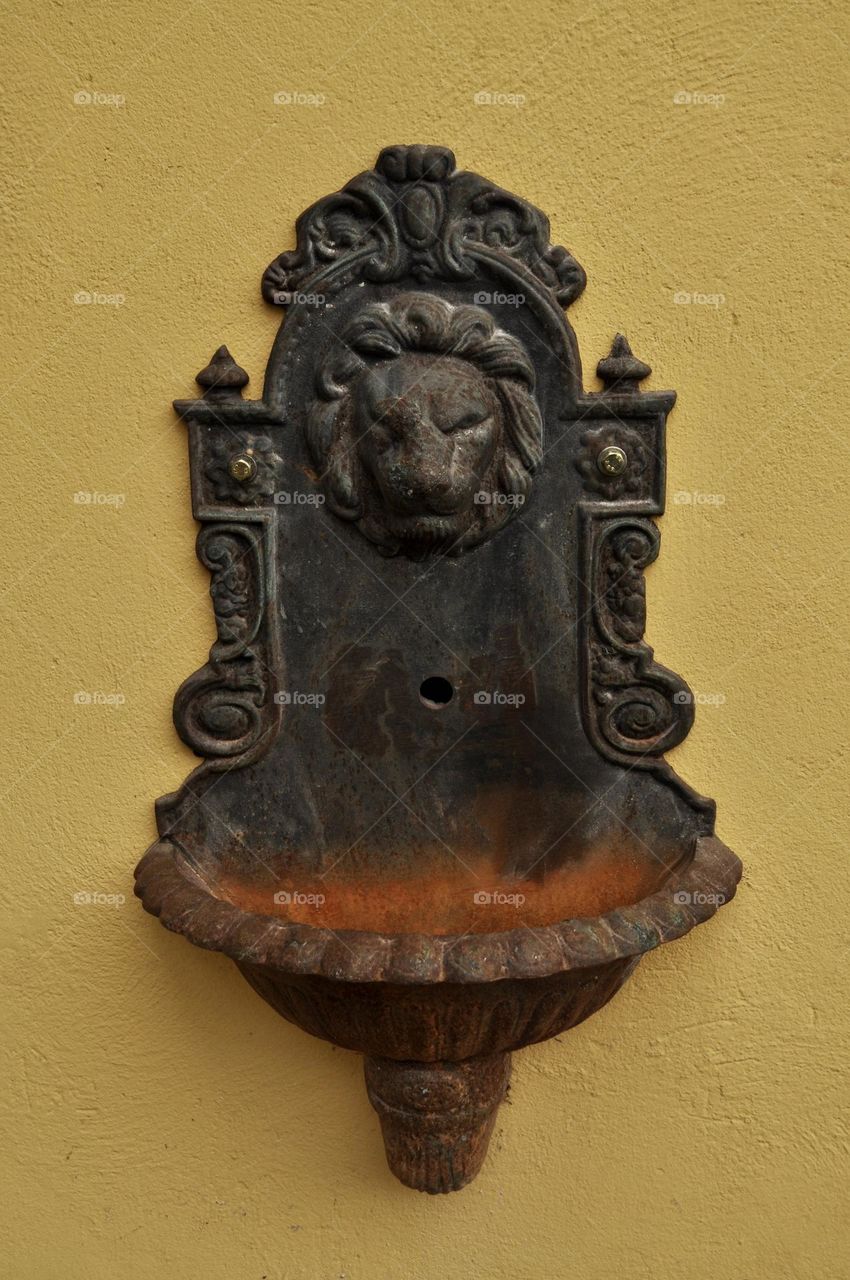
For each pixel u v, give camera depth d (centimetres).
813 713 111
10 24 98
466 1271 124
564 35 99
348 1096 120
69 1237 122
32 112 99
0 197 101
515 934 92
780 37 98
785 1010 117
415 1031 98
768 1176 121
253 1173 121
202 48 99
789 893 114
